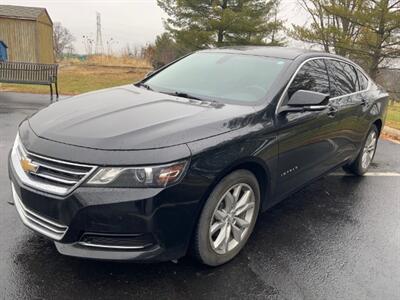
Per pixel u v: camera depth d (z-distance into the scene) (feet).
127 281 9.13
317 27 63.36
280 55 13.29
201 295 8.87
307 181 13.23
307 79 12.86
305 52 13.89
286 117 11.24
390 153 22.89
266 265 10.25
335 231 12.45
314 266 10.39
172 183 8.25
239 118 10.10
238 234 10.42
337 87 14.64
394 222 13.38
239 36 74.13
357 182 17.22
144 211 8.09
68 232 8.31
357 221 13.28
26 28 83.25
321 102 10.84
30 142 9.05
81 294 8.63
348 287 9.60
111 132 8.69
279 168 11.22
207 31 73.10
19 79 37.45
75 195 8.05
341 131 14.56
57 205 8.29
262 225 12.52
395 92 69.46
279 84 11.69
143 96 11.74
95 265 9.63
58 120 9.61
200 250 9.39
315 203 14.61
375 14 55.16
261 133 10.24
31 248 10.20
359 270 10.36
